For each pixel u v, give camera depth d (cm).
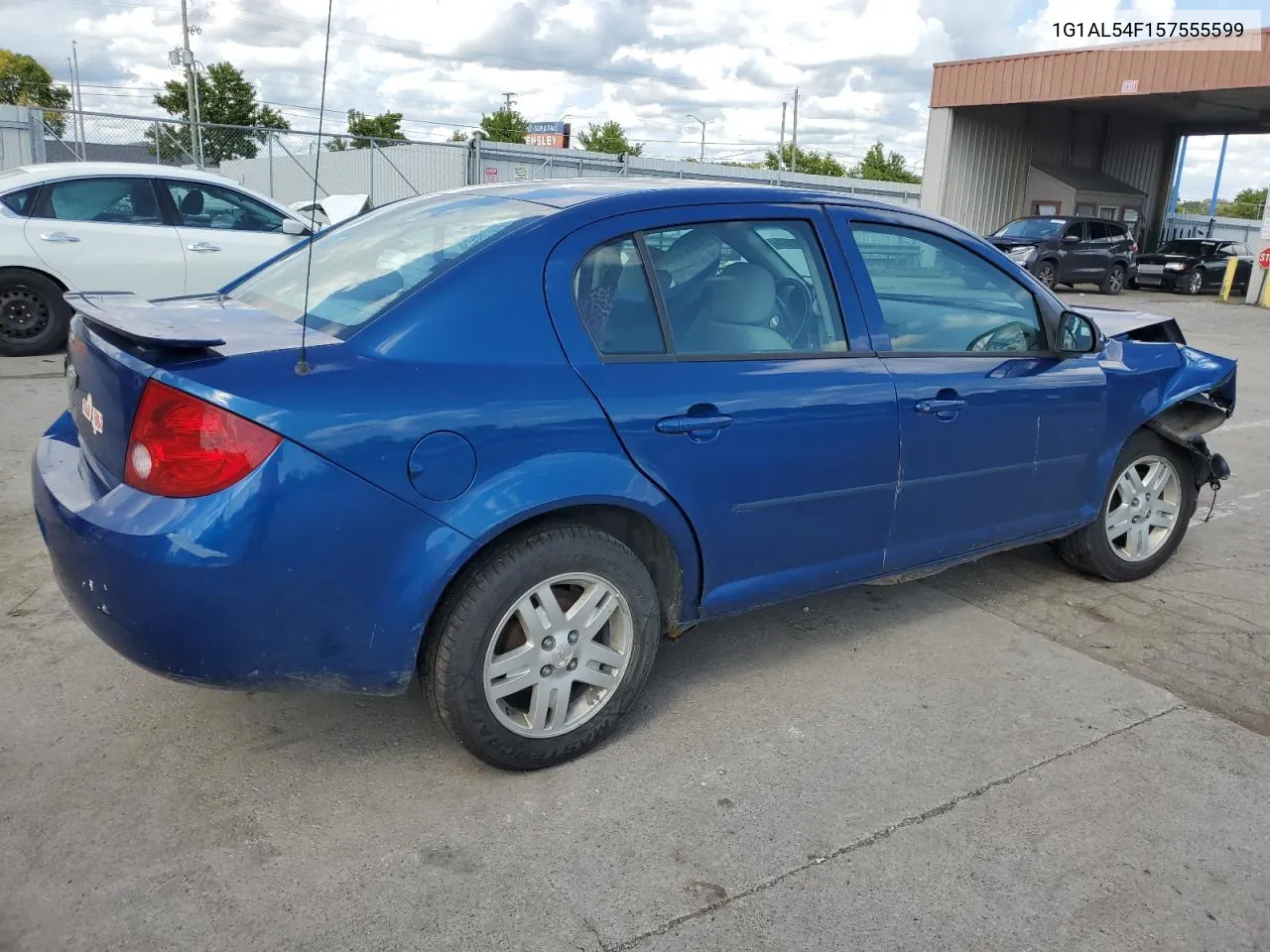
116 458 246
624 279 292
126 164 864
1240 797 289
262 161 2044
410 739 303
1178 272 2520
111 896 231
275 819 262
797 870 250
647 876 246
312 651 247
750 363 309
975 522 379
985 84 2569
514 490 259
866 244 346
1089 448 412
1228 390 469
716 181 344
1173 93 2262
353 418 240
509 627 277
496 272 271
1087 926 235
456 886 240
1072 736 320
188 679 242
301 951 218
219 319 280
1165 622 414
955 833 268
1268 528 548
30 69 6075
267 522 232
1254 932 235
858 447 329
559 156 2447
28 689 321
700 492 296
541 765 288
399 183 2209
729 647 378
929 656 375
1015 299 389
